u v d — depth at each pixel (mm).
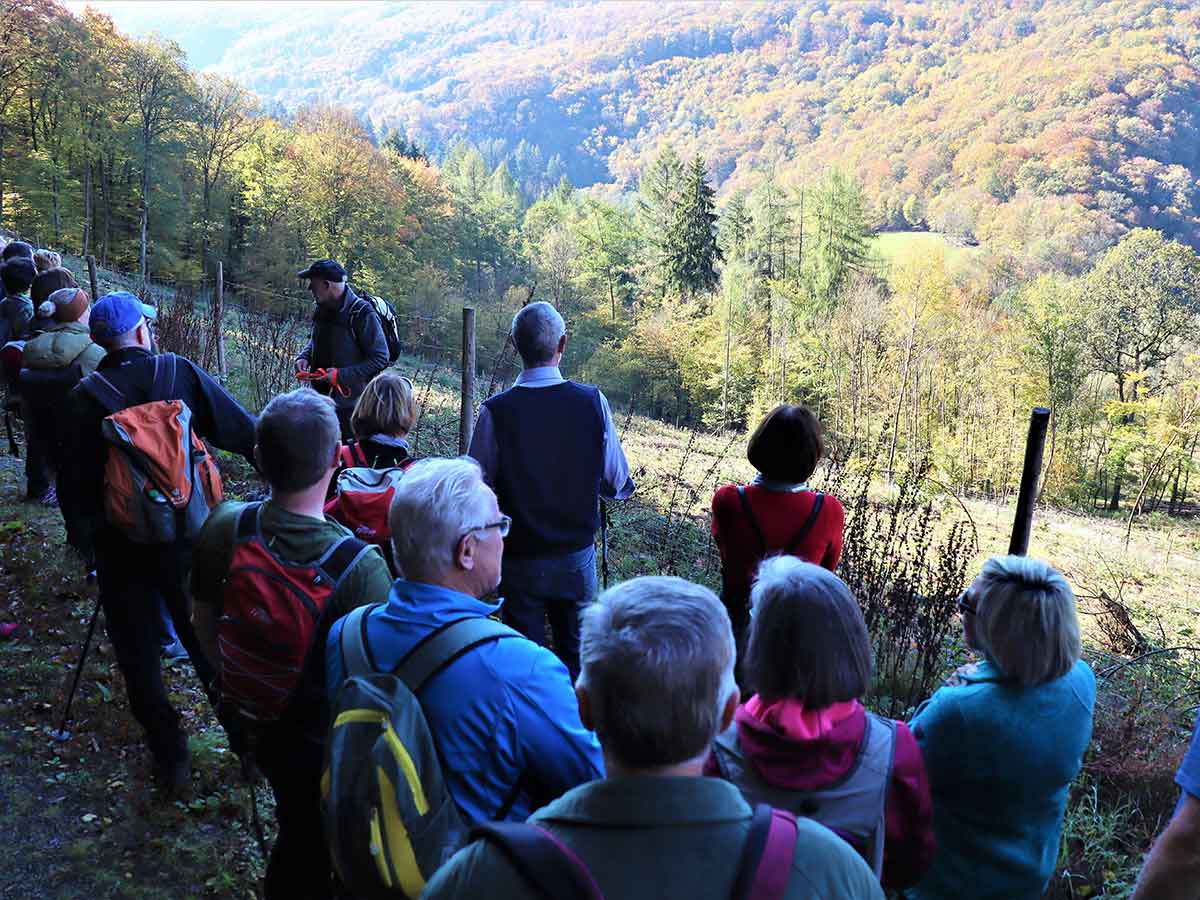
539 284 79750
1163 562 15094
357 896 1762
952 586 4625
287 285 63906
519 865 1130
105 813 3627
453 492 1978
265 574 2453
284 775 2508
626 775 1270
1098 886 3422
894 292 50562
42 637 4910
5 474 7301
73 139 54938
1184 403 35906
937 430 35625
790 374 48750
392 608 1978
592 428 3676
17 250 7539
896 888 2049
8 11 51375
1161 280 41719
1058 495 33312
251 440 3775
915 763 1876
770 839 1158
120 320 3561
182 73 59719
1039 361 39344
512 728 1843
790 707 1842
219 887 3291
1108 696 4988
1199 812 1436
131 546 3537
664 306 70312
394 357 6020
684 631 1287
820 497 3334
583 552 3752
